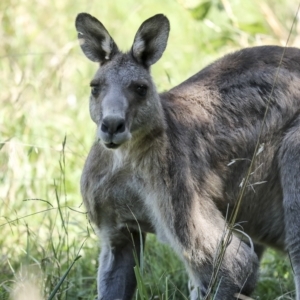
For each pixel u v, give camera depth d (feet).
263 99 52.34
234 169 52.08
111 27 86.48
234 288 49.16
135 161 49.80
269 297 55.93
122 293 52.21
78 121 72.13
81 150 69.36
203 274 49.26
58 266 51.13
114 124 47.21
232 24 74.74
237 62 53.62
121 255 52.65
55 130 70.85
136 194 50.52
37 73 76.48
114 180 50.55
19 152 65.41
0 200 63.26
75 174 66.69
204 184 50.60
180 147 50.14
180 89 53.06
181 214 49.19
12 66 75.00
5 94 71.67
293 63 53.36
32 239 59.98
